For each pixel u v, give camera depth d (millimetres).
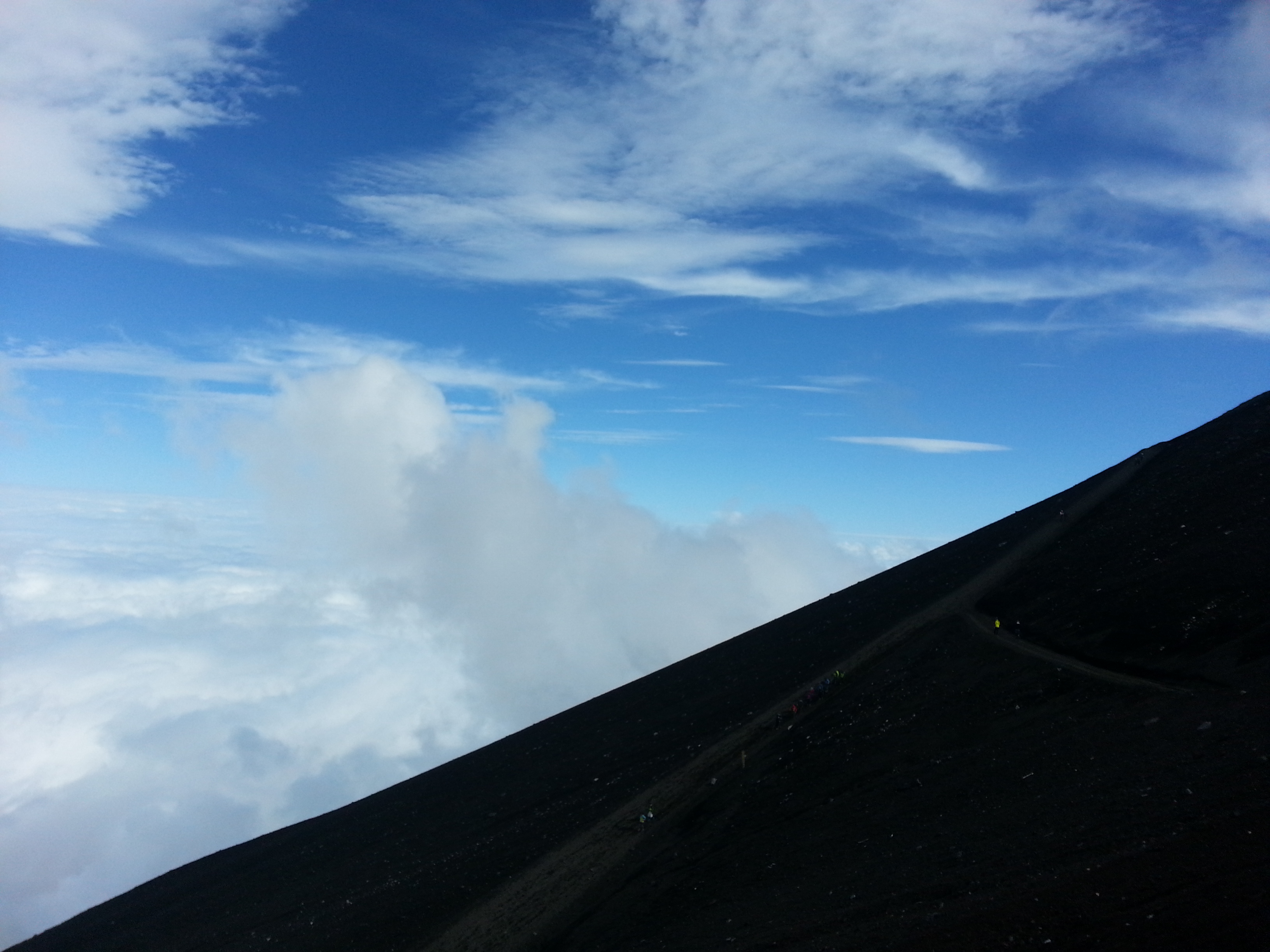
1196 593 28672
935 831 21703
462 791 52531
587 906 27328
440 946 27766
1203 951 11789
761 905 21609
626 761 43781
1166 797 17562
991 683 30562
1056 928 14031
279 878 46344
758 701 43031
